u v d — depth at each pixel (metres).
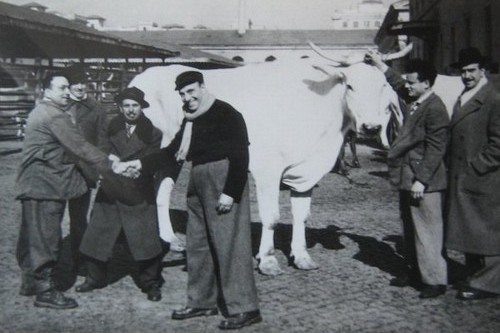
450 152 4.83
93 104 5.54
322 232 7.17
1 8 13.09
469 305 4.51
